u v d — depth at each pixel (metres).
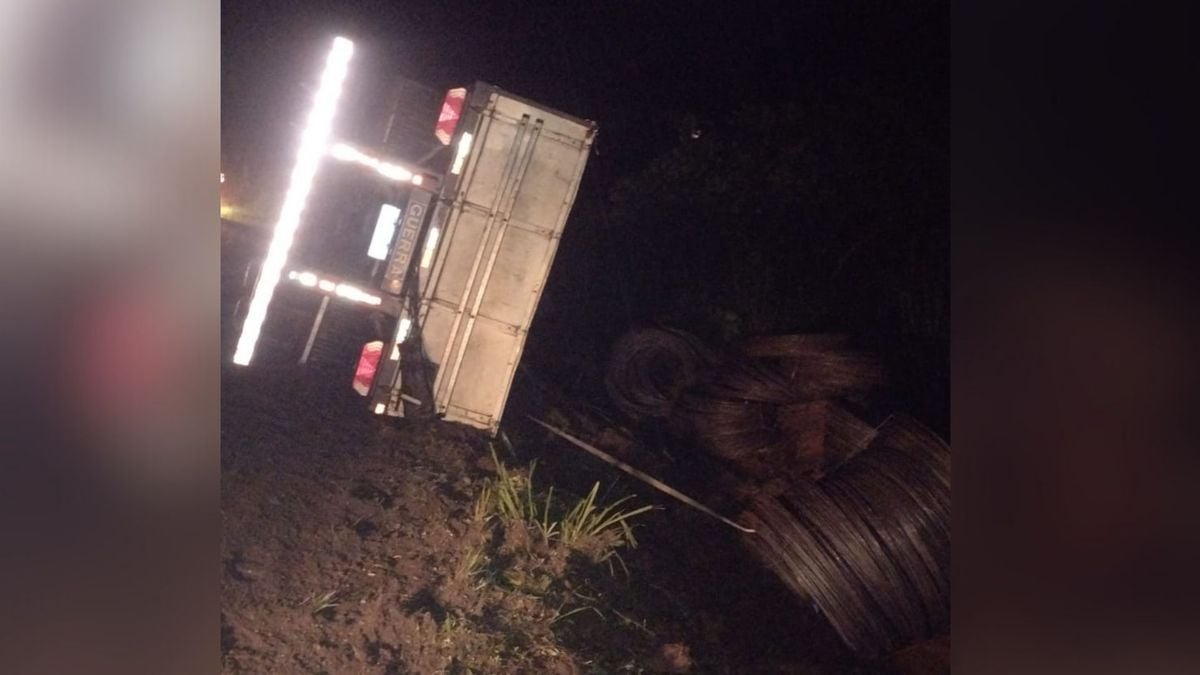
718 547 5.55
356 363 6.62
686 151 8.12
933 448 5.25
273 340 6.60
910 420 5.40
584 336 7.57
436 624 4.61
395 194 6.34
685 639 4.99
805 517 5.31
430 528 5.28
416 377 6.15
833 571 5.16
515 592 4.93
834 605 5.12
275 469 5.52
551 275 7.98
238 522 5.01
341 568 4.86
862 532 5.16
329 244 6.40
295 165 6.11
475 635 4.60
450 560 5.05
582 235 8.19
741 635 5.07
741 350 6.54
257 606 4.47
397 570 4.92
